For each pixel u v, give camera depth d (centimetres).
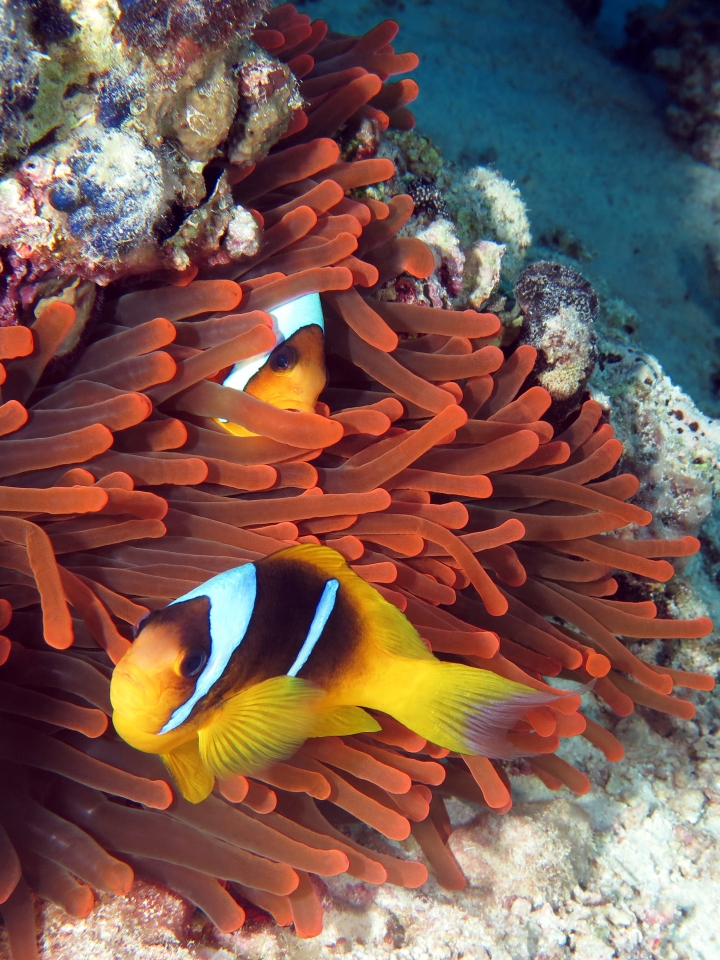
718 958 36
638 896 37
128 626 28
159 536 28
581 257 85
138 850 28
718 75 97
